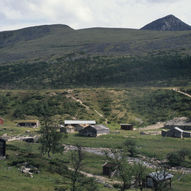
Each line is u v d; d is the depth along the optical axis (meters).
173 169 89.62
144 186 70.06
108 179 77.31
